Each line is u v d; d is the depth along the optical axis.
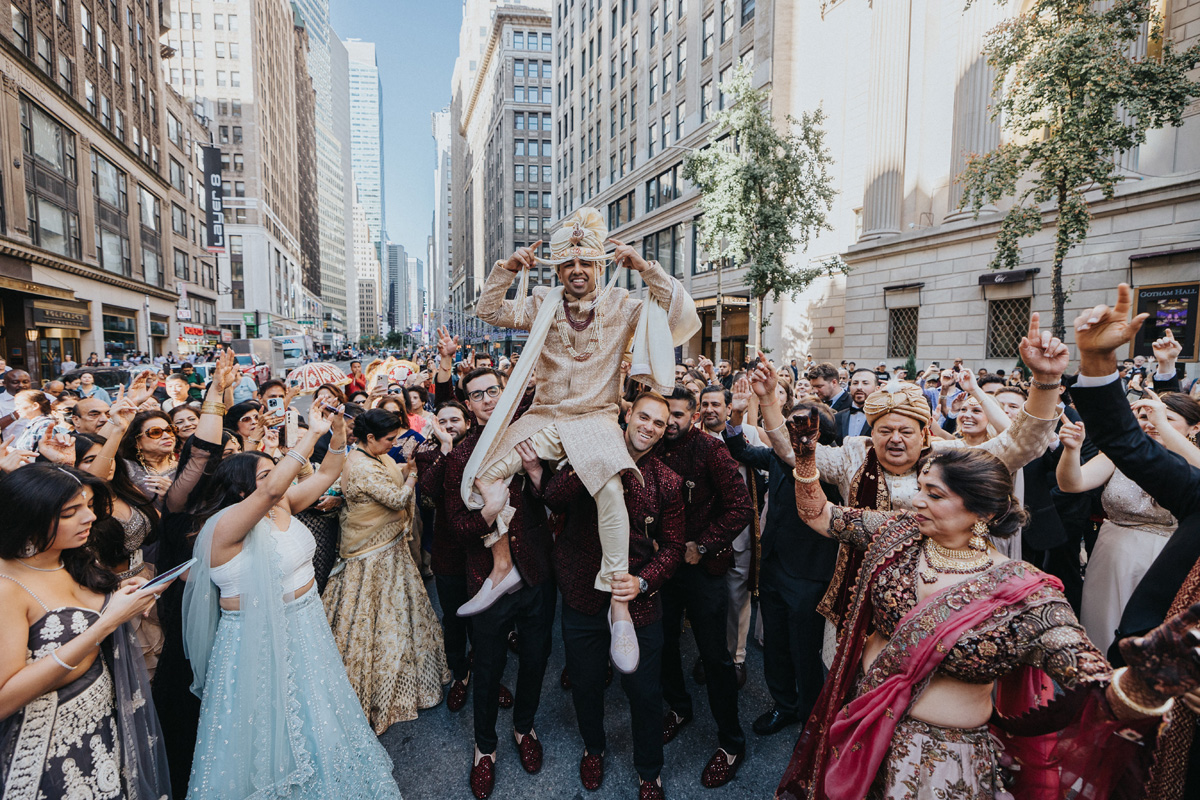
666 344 2.38
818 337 19.75
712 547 2.61
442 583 3.36
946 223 14.31
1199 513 1.77
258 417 3.80
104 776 1.86
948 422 4.88
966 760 1.62
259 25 56.31
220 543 2.17
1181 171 10.48
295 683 2.30
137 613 1.79
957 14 14.37
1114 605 2.88
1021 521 1.66
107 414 3.94
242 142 54.03
